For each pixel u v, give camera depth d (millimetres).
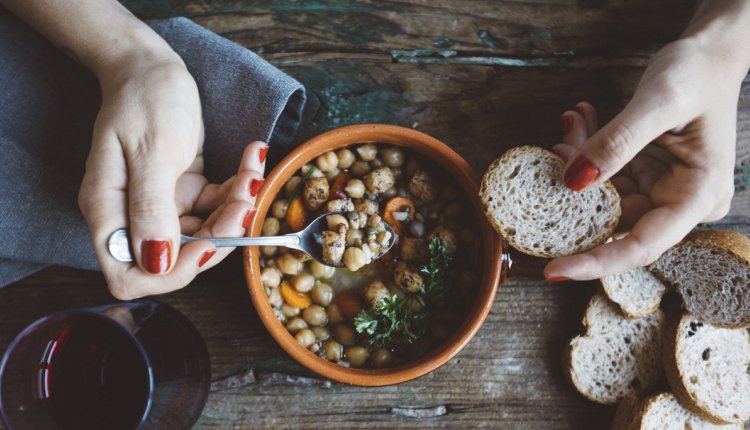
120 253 419
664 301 542
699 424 526
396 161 512
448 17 561
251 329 531
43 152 493
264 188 474
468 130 552
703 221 505
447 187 510
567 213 490
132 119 429
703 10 493
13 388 402
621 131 443
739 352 529
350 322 503
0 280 500
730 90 465
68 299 530
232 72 500
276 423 526
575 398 535
